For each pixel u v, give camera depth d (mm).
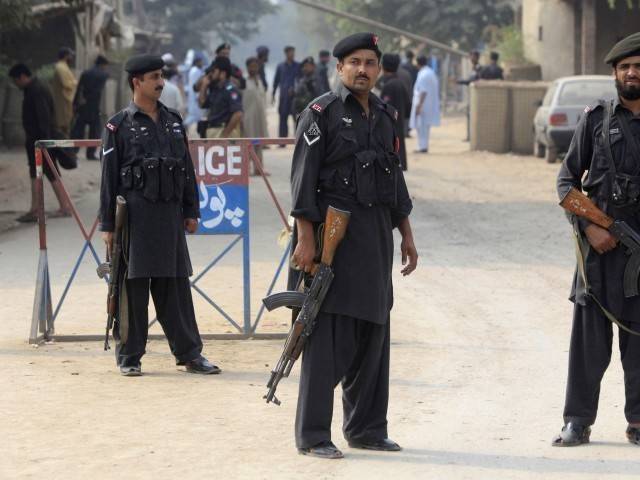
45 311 17609
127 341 15531
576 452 11922
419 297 20844
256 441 12289
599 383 12297
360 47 11469
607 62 12016
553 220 30672
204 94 36281
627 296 11953
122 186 15250
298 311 11938
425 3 88750
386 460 11633
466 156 52125
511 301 20453
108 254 15656
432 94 54531
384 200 11625
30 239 27406
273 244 26391
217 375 15523
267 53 53750
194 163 17344
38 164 17406
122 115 15320
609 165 11984
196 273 22766
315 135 11422
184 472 11211
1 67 49219
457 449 12047
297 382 15148
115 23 67000
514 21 78938
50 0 54219
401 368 15820
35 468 11359
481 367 15883
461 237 27953
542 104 49781
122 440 12336
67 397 14219
